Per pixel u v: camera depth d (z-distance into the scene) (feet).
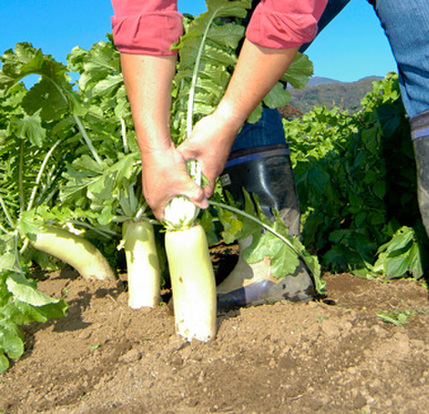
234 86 4.69
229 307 6.15
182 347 5.15
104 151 6.38
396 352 4.85
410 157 8.01
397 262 7.39
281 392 4.36
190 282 5.10
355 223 8.63
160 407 4.29
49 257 8.29
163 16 4.47
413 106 5.14
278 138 6.48
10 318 5.28
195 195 4.82
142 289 6.25
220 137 4.84
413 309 6.12
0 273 5.43
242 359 4.89
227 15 5.13
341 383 4.43
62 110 6.18
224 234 6.04
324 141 12.87
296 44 4.42
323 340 5.13
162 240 7.38
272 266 6.07
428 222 5.19
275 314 5.76
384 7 4.97
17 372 5.00
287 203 6.45
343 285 7.45
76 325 5.94
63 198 6.12
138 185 6.23
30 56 5.91
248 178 6.31
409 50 4.89
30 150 6.99
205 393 4.43
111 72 6.40
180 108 5.67
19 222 6.00
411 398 4.16
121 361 5.06
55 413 4.33
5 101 8.79
